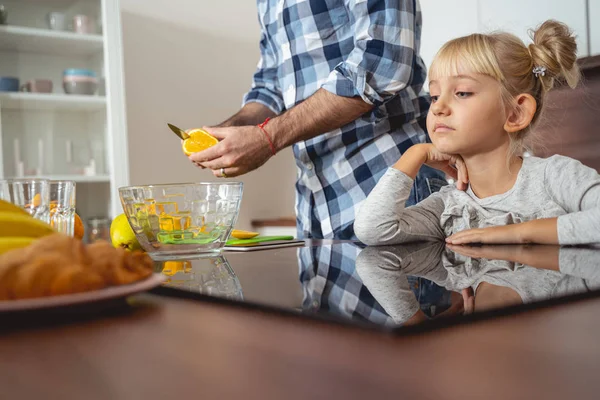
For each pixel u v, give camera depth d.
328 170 1.66
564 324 0.35
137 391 0.26
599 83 2.11
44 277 0.39
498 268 0.63
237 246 1.01
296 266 0.70
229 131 1.35
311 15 1.58
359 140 1.60
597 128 2.12
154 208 0.81
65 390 0.27
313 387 0.26
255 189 3.36
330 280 0.56
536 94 1.13
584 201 1.01
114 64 2.72
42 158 2.63
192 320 0.40
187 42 3.15
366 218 1.06
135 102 3.02
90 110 2.73
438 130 1.10
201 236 0.84
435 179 1.59
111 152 2.73
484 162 1.10
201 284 0.54
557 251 0.80
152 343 0.34
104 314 0.42
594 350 0.30
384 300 0.43
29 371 0.30
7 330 0.38
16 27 2.59
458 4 2.79
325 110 1.42
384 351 0.31
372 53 1.41
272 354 0.31
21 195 0.65
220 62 3.25
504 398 0.23
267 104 1.80
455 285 0.51
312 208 1.71
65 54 2.68
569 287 0.45
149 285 0.42
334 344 0.32
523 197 1.07
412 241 1.08
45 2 2.65
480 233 0.96
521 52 1.10
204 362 0.30
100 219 2.74
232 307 0.44
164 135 3.09
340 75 1.43
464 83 1.08
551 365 0.27
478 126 1.07
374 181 1.61
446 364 0.28
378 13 1.42
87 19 2.72
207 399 0.25
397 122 1.60
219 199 0.84
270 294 0.47
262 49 1.85
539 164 1.08
